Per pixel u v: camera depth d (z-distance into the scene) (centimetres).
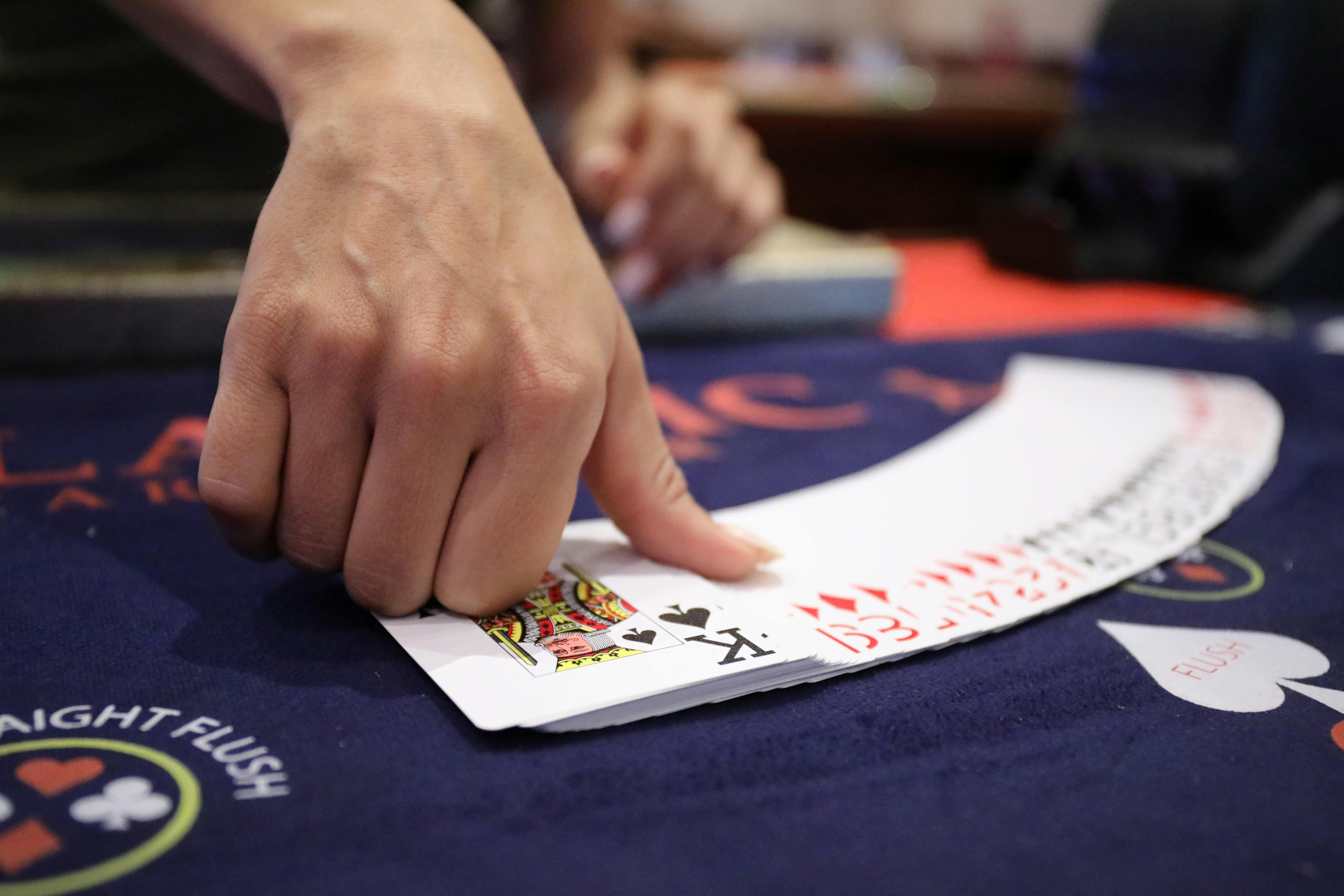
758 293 133
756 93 256
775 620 59
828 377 118
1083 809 43
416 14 60
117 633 55
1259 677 56
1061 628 61
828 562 68
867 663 55
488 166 57
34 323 97
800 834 41
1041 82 357
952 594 64
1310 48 163
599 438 61
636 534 63
